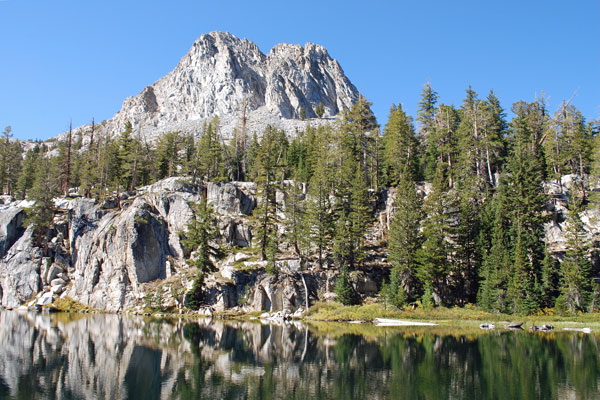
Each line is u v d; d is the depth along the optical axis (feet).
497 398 85.46
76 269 252.42
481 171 279.49
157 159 349.00
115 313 224.53
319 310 213.25
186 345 138.41
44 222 263.49
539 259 214.69
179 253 253.24
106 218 262.67
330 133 320.09
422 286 218.38
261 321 203.00
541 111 314.55
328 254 247.09
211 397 85.10
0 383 91.76
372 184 307.58
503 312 204.33
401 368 110.63
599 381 97.76
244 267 234.99
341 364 114.73
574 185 250.78
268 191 251.19
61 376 98.89
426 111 317.42
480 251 222.07
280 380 98.53
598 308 197.36
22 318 199.93
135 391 88.43
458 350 132.77
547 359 120.26
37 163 377.30
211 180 309.83
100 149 362.94
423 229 235.20
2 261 260.62
